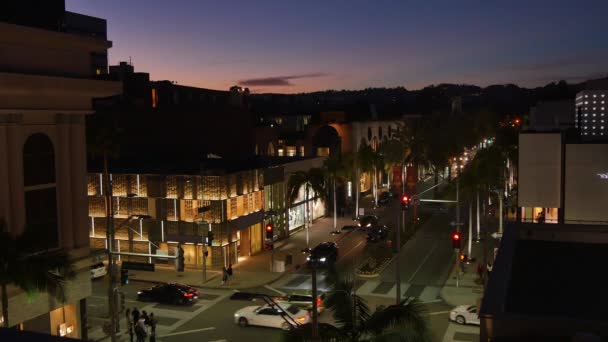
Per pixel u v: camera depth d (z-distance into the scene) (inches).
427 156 3885.3
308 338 801.6
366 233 2625.5
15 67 1069.8
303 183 2522.1
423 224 2861.7
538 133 1909.4
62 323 1211.9
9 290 1054.4
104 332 1365.7
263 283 1834.4
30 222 1117.7
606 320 597.6
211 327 1424.7
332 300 847.7
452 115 6131.9
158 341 1331.2
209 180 2004.2
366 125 3927.2
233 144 3090.6
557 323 523.2
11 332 239.6
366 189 3971.5
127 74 2851.9
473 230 2664.9
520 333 532.1
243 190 2142.0
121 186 2103.8
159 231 2070.6
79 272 1219.9
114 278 1435.8
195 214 2021.4
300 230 2753.4
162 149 2819.9
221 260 2021.4
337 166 2869.1
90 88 1177.4
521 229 948.0
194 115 2930.6
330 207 3260.3
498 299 577.0
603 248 885.8
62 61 1177.4
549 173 1911.9
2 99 1029.2
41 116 1131.9
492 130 6141.7
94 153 1733.5
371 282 1820.9
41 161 1137.4
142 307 1603.1
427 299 1625.2
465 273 1909.4
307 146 3619.6
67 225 1184.2
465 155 5147.6
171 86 3154.5
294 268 2028.8
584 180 1883.6
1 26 1024.2
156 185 2058.3
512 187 3447.3
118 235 2119.8
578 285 714.8
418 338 804.0
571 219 1902.1
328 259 1999.3
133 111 2743.6
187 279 1892.2
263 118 3964.1
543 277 752.3
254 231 2278.5
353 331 820.0
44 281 925.8
